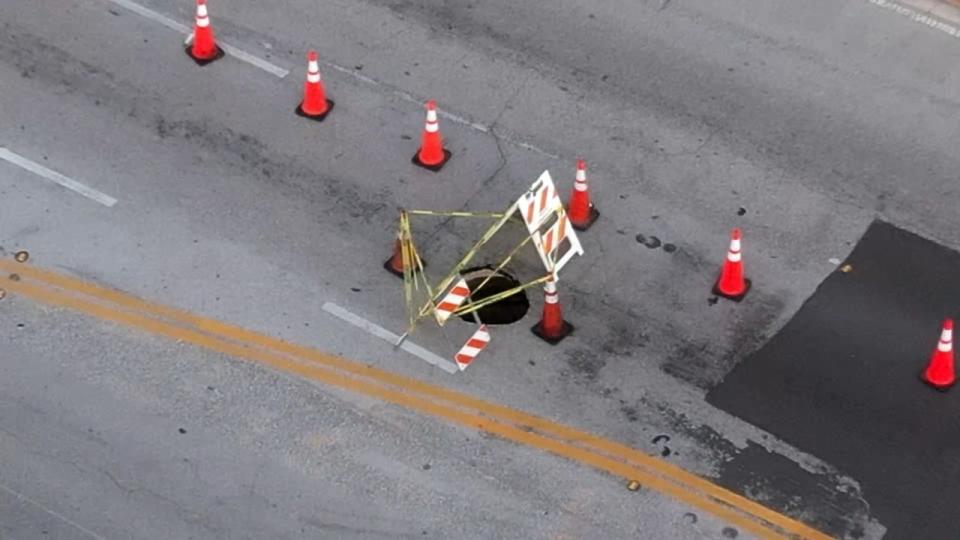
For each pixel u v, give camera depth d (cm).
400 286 2369
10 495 2106
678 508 2109
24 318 2312
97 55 2689
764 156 2556
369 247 2423
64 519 2084
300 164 2539
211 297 2345
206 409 2211
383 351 2286
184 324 2311
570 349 2291
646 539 2080
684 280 2383
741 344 2298
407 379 2253
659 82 2670
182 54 2695
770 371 2264
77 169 2514
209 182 2506
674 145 2573
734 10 2778
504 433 2192
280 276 2377
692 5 2786
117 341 2288
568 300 2355
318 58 2702
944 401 2225
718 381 2253
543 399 2230
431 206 2486
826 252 2420
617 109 2630
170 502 2106
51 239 2414
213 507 2103
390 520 2095
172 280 2366
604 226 2456
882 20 2758
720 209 2483
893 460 2161
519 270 2397
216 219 2453
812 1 2786
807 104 2631
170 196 2483
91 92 2631
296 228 2445
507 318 2334
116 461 2148
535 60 2705
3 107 2600
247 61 2688
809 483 2134
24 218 2439
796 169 2538
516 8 2789
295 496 2119
